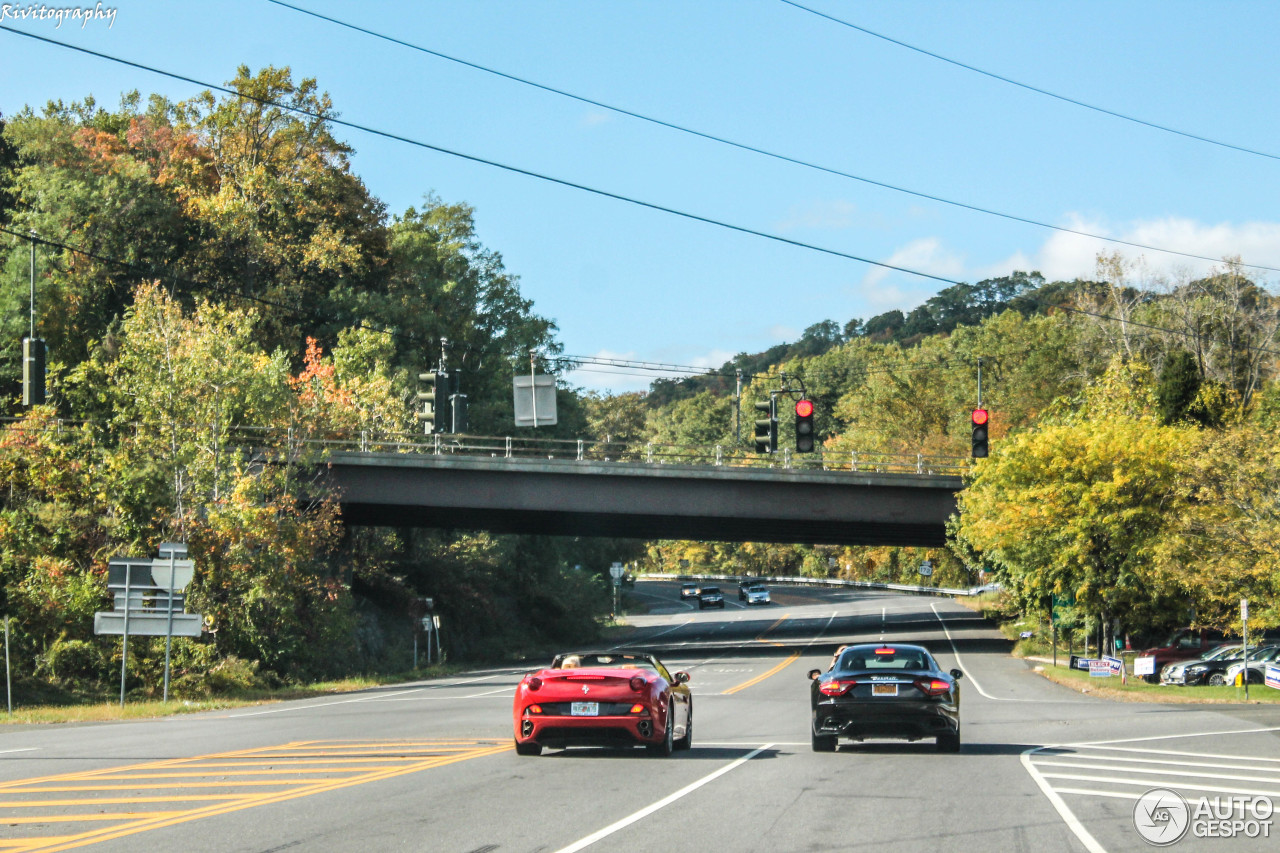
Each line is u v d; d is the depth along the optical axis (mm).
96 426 42969
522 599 76062
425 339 72750
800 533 62750
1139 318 80062
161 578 32750
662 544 183000
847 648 17703
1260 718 23922
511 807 11492
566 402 79125
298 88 73000
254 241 69062
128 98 83875
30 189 62656
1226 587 35156
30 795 12273
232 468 42562
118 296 65625
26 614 38594
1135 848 9602
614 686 15508
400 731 21062
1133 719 24016
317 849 9211
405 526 60656
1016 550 43844
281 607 42094
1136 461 41594
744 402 169750
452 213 83500
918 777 14055
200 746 18109
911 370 114688
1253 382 76500
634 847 9375
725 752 17281
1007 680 40031
